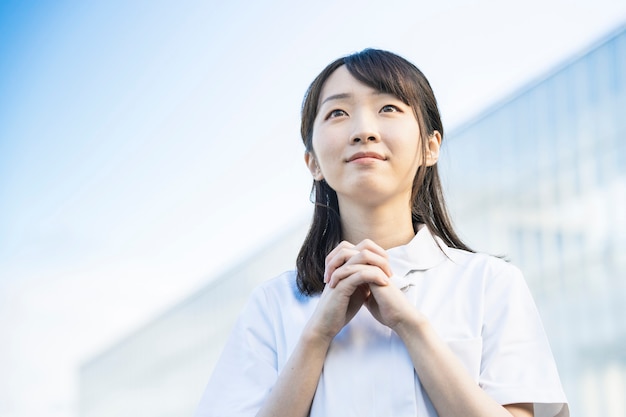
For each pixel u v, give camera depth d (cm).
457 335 103
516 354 101
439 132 119
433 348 95
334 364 100
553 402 98
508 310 104
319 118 110
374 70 109
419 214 118
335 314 99
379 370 99
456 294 107
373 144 105
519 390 98
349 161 105
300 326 108
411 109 110
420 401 97
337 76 111
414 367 97
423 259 110
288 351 107
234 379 110
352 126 106
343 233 115
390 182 105
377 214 110
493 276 108
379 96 108
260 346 110
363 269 99
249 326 112
